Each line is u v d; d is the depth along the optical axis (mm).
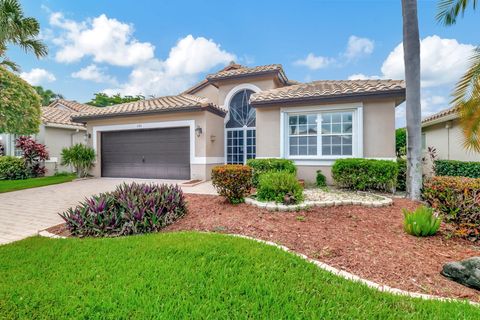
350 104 11039
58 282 3473
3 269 3920
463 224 5102
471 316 2803
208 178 14453
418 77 8469
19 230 6555
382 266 4105
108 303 2941
